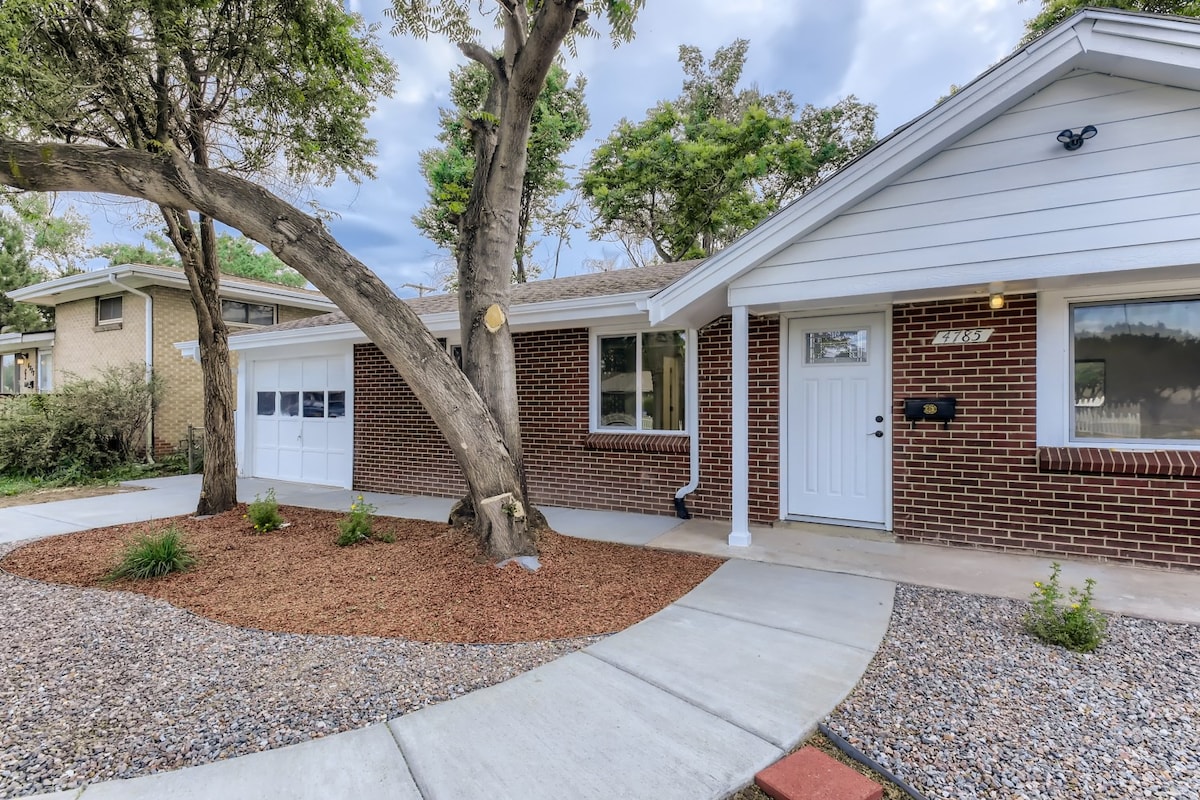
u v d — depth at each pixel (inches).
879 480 227.5
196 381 518.6
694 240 730.2
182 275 495.5
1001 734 95.0
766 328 245.6
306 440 401.4
